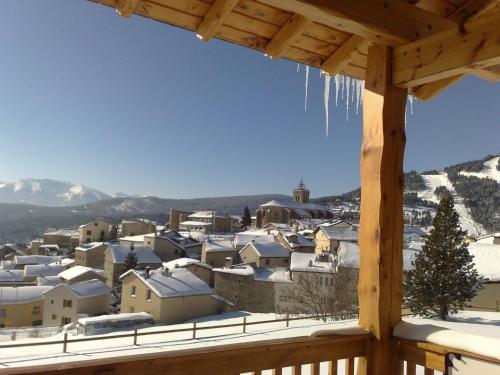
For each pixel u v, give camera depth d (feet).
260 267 117.91
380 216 8.73
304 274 89.71
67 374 5.30
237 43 9.80
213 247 145.28
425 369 7.84
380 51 9.27
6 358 36.78
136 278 87.81
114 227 240.94
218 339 44.16
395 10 8.70
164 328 63.72
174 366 6.16
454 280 54.80
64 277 132.57
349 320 55.01
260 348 7.00
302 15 8.68
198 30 9.21
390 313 8.57
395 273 8.77
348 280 66.85
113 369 5.64
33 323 111.65
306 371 22.50
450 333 7.56
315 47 10.36
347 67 11.32
